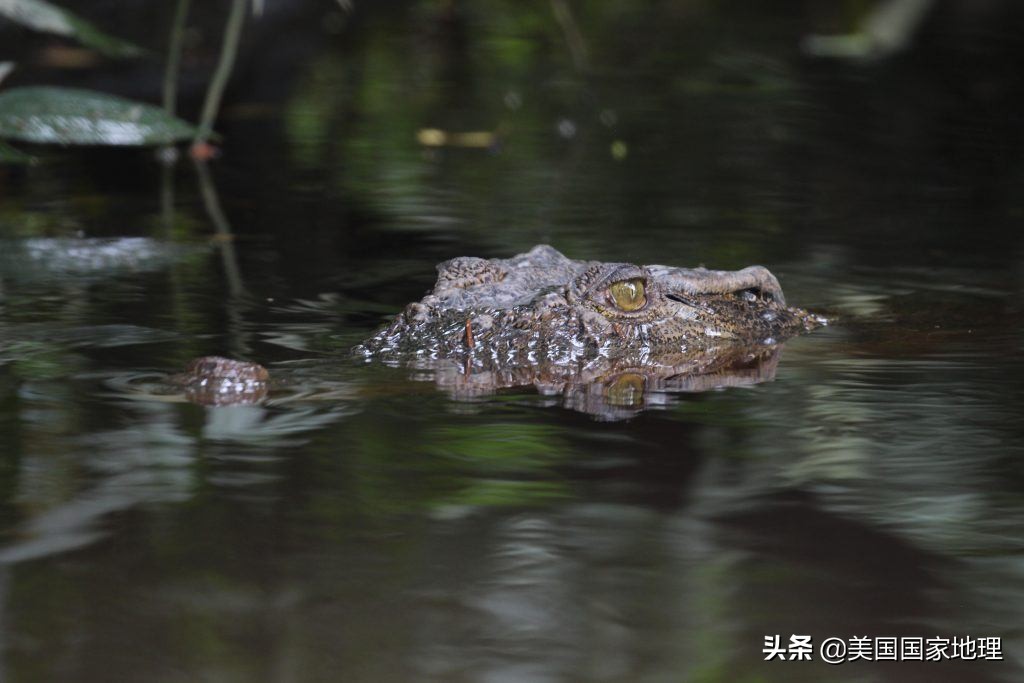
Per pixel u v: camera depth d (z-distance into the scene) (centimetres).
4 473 655
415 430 738
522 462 688
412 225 1365
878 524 613
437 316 914
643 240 1286
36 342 912
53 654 478
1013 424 767
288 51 2533
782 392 835
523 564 561
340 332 951
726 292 1002
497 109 2120
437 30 2820
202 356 880
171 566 552
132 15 2377
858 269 1200
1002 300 1098
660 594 537
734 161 1741
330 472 666
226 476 657
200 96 2083
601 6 3122
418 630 503
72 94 1489
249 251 1246
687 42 2700
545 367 878
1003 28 2733
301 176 1639
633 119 2041
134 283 1109
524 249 1245
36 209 1423
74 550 568
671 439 733
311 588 534
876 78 2327
